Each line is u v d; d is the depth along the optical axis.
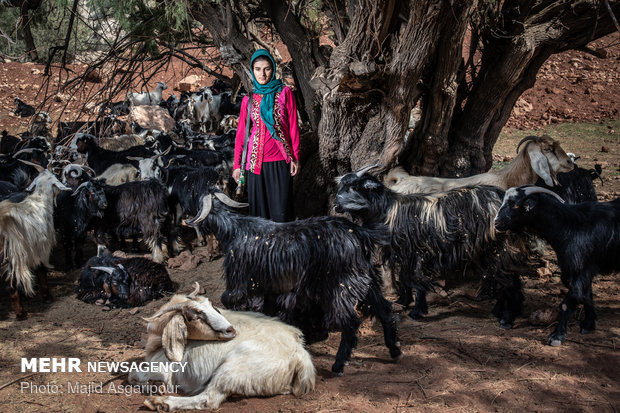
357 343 4.85
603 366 4.58
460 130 7.34
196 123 17.17
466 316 5.79
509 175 6.05
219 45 7.98
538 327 5.40
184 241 8.64
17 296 6.02
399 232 5.29
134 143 12.88
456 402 4.17
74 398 4.46
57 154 10.45
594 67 19.31
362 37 6.19
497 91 6.99
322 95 6.75
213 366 4.29
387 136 6.57
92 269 6.45
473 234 5.25
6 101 18.59
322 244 4.58
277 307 5.09
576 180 6.87
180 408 4.11
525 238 5.43
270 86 5.41
